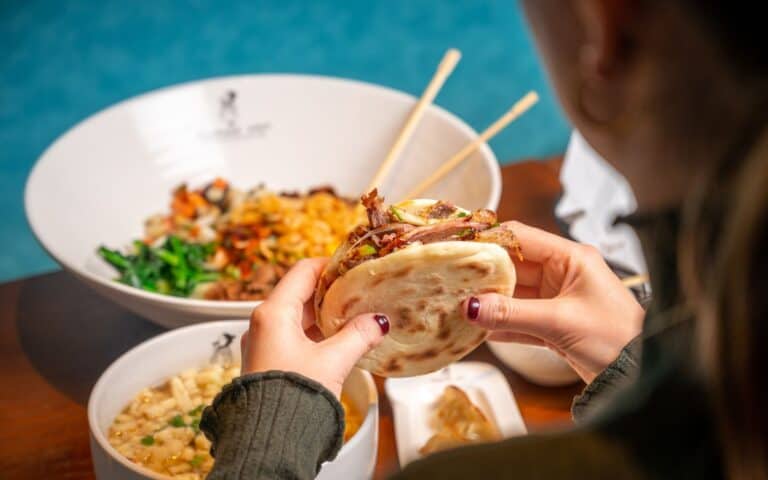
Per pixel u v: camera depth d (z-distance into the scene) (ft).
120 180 3.51
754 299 1.22
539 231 2.44
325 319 2.24
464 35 4.96
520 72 5.14
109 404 2.50
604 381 2.13
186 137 3.64
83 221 3.34
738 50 1.27
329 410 1.99
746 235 1.22
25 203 3.13
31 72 4.40
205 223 3.52
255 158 3.71
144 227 3.51
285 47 4.75
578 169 3.53
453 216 2.37
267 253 3.31
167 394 2.61
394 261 2.13
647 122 1.42
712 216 1.34
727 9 1.26
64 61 4.43
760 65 1.27
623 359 2.14
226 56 4.69
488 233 2.30
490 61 5.07
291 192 3.70
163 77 4.65
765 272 1.21
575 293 2.34
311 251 3.32
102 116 3.50
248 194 3.65
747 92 1.29
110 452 2.25
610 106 1.44
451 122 3.49
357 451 2.28
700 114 1.36
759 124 1.27
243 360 2.15
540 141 5.34
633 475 1.46
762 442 1.29
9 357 3.00
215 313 2.74
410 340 2.26
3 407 2.84
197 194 3.61
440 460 1.51
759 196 1.21
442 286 2.19
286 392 1.97
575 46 1.44
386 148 3.66
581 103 1.47
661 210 1.48
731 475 1.42
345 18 4.73
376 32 4.83
